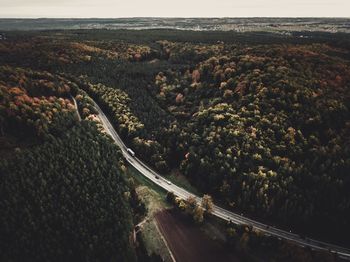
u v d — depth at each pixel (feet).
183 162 524.93
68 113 568.82
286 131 508.94
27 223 388.37
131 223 432.66
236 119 540.93
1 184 404.98
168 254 413.80
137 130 587.68
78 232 401.70
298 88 562.25
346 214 434.71
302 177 458.91
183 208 459.32
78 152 482.28
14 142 472.85
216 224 447.83
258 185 451.12
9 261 363.97
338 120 517.55
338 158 467.11
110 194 447.83
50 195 415.44
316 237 435.94
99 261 392.06
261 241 419.33
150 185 508.12
